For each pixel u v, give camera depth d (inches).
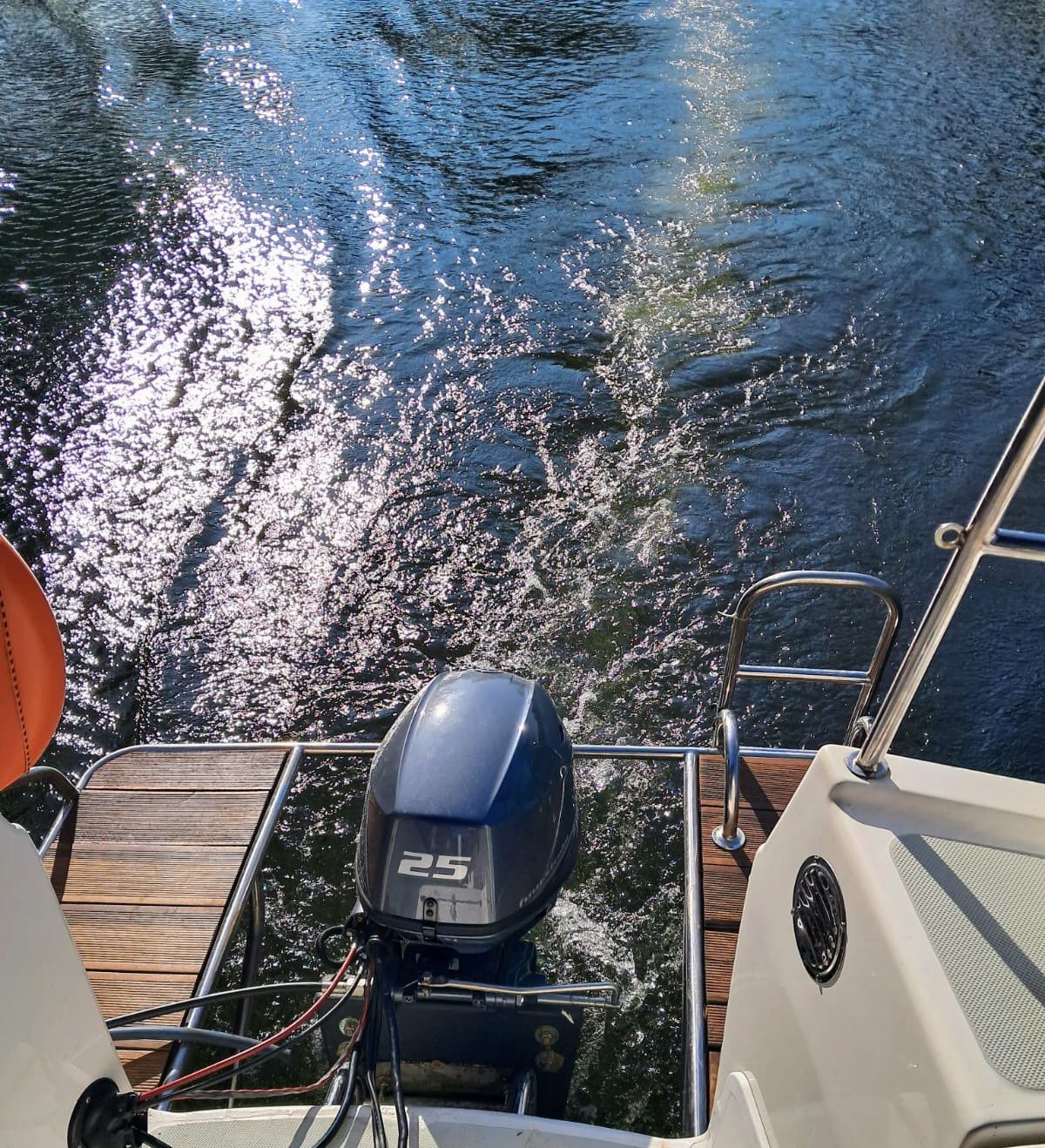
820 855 56.3
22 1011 46.1
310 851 161.2
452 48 447.5
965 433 240.4
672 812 164.1
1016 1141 39.7
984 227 314.0
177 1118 68.6
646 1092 124.4
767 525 218.2
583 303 286.8
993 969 46.1
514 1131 66.9
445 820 69.4
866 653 192.7
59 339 275.6
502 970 73.2
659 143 364.2
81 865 113.1
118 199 339.0
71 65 436.8
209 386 260.5
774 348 267.3
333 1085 71.8
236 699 189.0
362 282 298.5
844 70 414.0
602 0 490.0
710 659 191.3
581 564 211.5
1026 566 211.8
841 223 317.1
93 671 195.0
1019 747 177.5
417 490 229.8
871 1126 46.1
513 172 350.6
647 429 243.9
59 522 223.9
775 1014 59.9
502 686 81.8
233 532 221.5
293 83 418.9
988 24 457.4
